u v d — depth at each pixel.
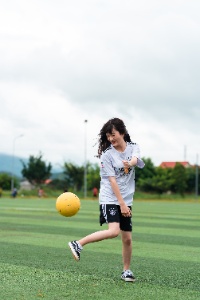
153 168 83.44
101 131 7.27
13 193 63.75
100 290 6.63
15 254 10.03
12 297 6.15
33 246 11.34
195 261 9.53
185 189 81.94
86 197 71.81
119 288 6.79
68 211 7.08
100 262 9.11
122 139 7.25
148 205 44.25
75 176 84.00
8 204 38.50
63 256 9.80
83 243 7.05
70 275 7.71
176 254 10.51
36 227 16.70
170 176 80.56
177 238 13.86
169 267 8.76
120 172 7.18
